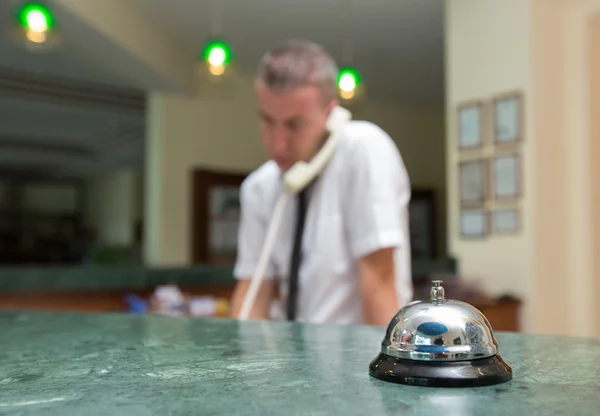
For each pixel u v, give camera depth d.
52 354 0.51
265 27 3.80
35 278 2.28
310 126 0.92
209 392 0.35
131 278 2.47
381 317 0.93
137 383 0.38
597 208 2.78
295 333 0.62
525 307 2.66
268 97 0.90
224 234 4.82
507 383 0.37
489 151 2.86
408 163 5.65
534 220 2.66
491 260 2.84
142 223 9.57
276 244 1.07
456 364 0.37
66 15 2.86
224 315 2.26
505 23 2.81
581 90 2.79
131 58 3.62
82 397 0.35
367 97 5.27
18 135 7.18
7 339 0.61
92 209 11.65
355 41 3.98
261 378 0.39
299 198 1.03
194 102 4.70
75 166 9.66
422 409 0.31
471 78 2.96
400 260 1.03
